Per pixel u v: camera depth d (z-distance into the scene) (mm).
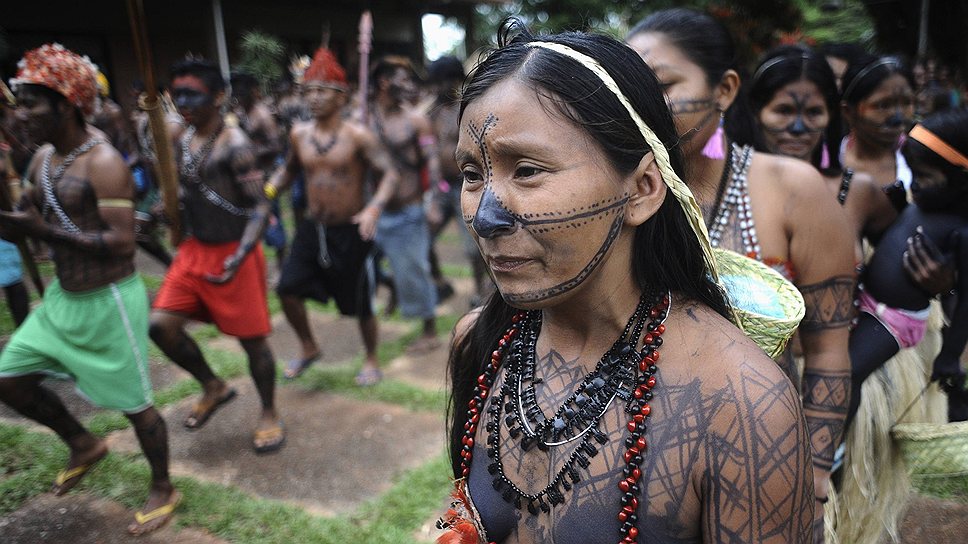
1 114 3699
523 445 995
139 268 7062
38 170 2729
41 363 2721
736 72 1577
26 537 2791
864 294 2057
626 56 887
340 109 4039
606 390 928
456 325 1313
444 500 2990
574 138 823
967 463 1770
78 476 2996
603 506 901
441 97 5539
